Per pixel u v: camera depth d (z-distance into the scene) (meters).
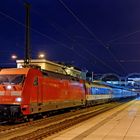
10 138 17.58
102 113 35.62
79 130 19.86
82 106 45.03
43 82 27.80
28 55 31.83
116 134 17.69
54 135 18.39
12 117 24.34
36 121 26.77
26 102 24.56
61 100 33.19
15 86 24.27
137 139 15.82
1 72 25.59
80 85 42.38
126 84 120.00
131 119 27.38
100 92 58.41
